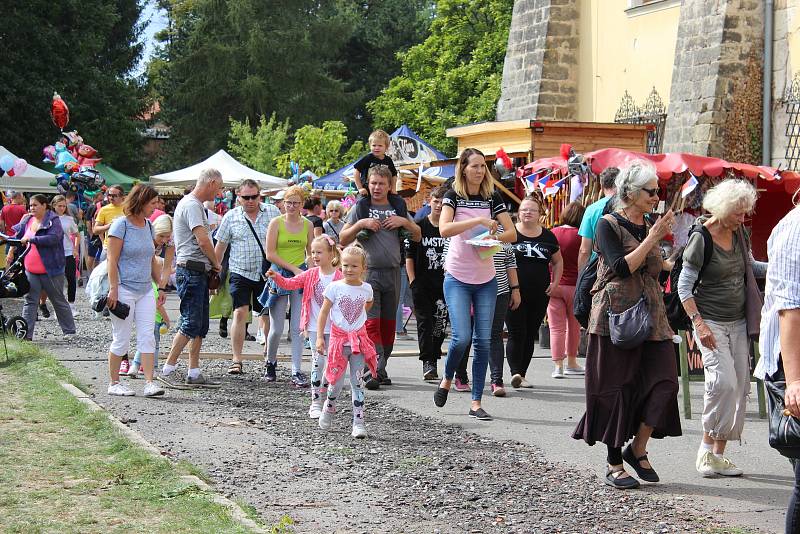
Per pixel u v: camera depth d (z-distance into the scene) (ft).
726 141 59.88
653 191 21.59
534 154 52.75
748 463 24.06
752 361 30.73
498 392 33.19
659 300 21.48
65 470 20.51
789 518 15.48
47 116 132.16
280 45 167.53
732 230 22.74
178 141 179.32
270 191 86.84
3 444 22.58
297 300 34.22
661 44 67.41
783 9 58.49
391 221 34.01
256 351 42.78
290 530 17.47
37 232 44.09
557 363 37.40
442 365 40.40
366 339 26.48
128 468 20.72
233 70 169.48
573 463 23.68
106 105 140.87
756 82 60.03
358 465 22.85
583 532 18.20
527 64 77.77
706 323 22.59
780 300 14.76
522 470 22.88
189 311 32.81
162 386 32.60
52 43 133.69
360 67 194.59
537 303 35.04
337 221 49.93
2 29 129.08
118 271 30.25
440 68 135.44
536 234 35.40
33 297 43.96
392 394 33.32
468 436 26.50
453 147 130.62
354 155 128.77
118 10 160.15
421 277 36.01
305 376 34.42
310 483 21.11
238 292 36.09
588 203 44.29
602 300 21.36
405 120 139.33
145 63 177.99
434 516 18.97
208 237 32.81
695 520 19.12
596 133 53.52
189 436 25.34
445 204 28.68
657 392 21.13
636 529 18.48
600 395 21.42
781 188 46.65
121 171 155.84
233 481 21.04
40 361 34.86
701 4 61.67
